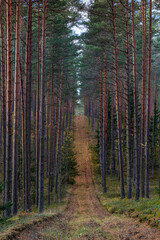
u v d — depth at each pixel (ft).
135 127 56.90
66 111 180.24
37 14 62.34
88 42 68.54
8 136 39.06
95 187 98.89
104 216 47.52
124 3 56.65
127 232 26.91
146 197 58.18
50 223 32.76
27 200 50.52
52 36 73.05
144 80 60.03
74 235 28.07
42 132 47.24
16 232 23.02
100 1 56.49
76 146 165.99
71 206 69.67
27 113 51.37
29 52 51.08
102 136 102.17
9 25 39.27
